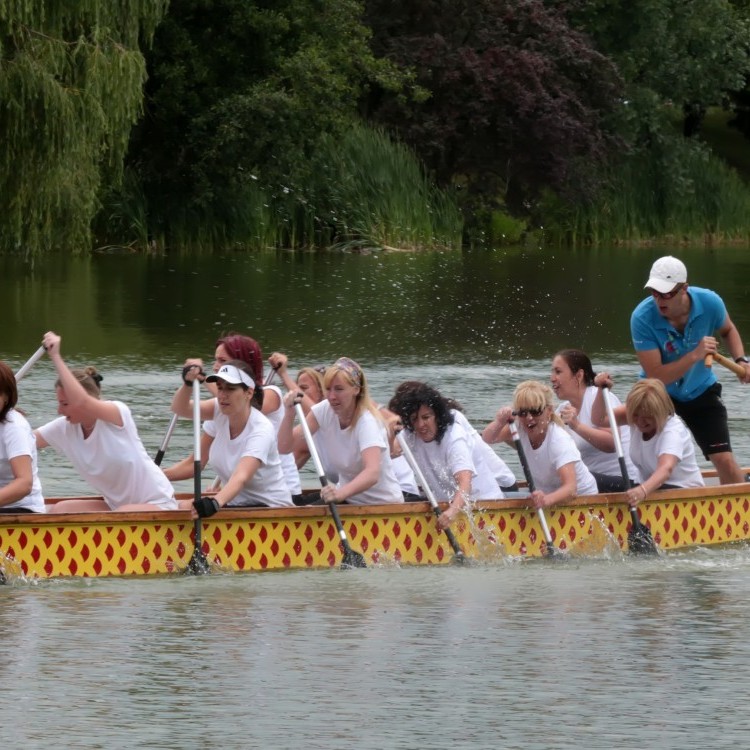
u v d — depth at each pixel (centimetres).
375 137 11050
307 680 1773
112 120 6944
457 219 11494
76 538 2334
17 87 6612
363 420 2511
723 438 2956
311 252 10475
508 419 2672
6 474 2314
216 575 2394
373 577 2405
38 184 6812
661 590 2331
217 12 10444
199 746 1541
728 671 1834
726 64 14138
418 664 1850
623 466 2717
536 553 2630
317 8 10844
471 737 1581
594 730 1606
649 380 2741
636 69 13500
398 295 7625
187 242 10531
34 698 1688
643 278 8925
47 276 8144
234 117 10150
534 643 1962
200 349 5481
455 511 2528
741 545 2825
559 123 11900
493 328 6406
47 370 4853
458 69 11856
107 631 1992
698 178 13162
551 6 13025
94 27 6825
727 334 2930
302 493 2773
